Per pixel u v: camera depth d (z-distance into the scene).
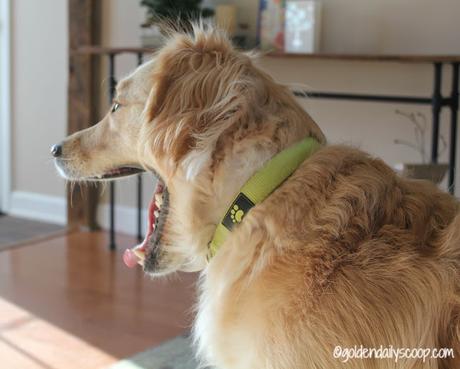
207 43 1.26
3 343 2.45
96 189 4.10
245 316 1.14
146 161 1.33
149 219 1.41
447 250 1.07
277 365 1.08
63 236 3.97
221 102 1.18
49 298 2.91
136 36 3.84
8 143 4.46
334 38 3.24
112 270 3.32
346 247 1.10
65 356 2.35
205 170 1.20
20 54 4.31
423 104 2.96
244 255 1.16
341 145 1.25
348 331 1.05
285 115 1.23
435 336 1.03
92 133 1.53
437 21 2.96
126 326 2.62
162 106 1.23
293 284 1.10
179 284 3.12
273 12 3.23
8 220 4.35
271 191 1.17
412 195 1.18
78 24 3.93
